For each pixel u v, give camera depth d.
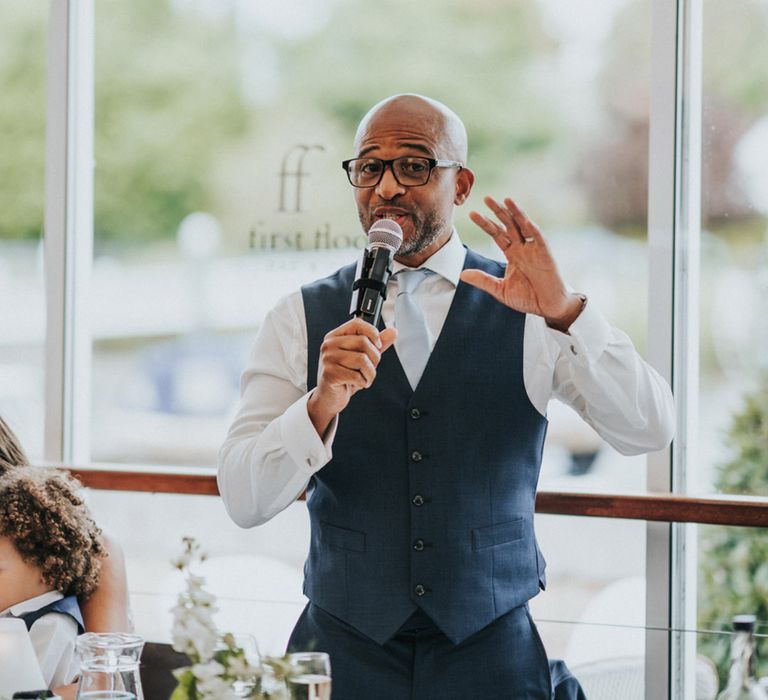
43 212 4.83
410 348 2.91
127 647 2.07
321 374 2.60
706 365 4.13
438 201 2.85
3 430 3.07
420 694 2.74
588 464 4.46
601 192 4.47
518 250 2.59
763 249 4.11
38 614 2.69
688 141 4.14
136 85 4.93
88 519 2.86
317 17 4.82
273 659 1.83
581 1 4.50
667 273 4.11
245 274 4.82
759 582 3.96
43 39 4.86
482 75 4.64
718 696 2.54
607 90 4.47
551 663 2.79
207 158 4.87
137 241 4.89
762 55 4.10
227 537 4.47
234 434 2.94
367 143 2.88
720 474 4.10
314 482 2.99
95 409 4.91
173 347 4.88
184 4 4.92
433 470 2.82
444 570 2.77
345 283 3.06
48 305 4.78
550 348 2.90
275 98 4.84
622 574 4.07
